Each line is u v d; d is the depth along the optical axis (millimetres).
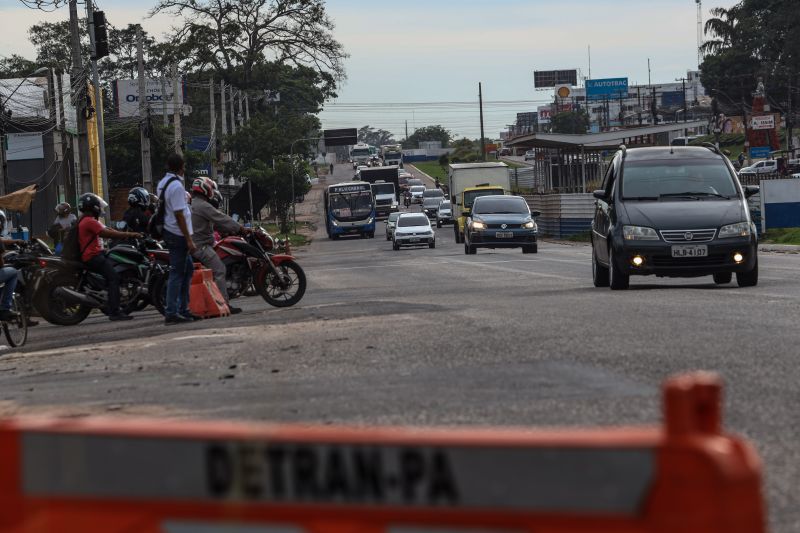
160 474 2727
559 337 14375
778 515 5496
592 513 2350
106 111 123375
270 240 26109
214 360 14117
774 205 64812
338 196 118000
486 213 61938
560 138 100688
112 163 101000
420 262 54031
